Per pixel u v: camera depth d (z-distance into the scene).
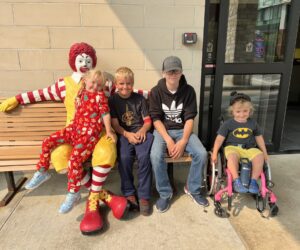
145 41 2.81
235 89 3.21
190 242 1.99
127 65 2.86
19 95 2.50
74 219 2.25
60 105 2.59
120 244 1.97
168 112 2.51
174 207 2.39
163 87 2.46
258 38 3.08
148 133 2.46
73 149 2.19
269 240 2.00
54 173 3.01
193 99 2.49
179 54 2.89
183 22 2.80
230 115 3.25
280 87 3.24
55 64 2.76
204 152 2.27
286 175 2.92
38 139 2.61
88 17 2.66
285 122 4.72
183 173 3.04
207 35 2.92
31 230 2.12
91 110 2.19
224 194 2.57
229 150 2.36
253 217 2.25
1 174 2.98
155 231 2.10
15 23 2.60
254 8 2.97
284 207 2.38
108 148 2.16
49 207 2.40
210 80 3.13
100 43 2.75
